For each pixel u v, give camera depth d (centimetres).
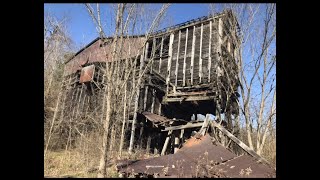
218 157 634
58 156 1445
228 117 1802
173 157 655
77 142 1636
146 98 2038
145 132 2000
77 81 2398
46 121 1683
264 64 982
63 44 1686
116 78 867
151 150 2008
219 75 1803
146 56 2105
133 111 1939
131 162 654
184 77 2117
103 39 852
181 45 2223
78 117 1986
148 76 1995
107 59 824
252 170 554
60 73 2236
